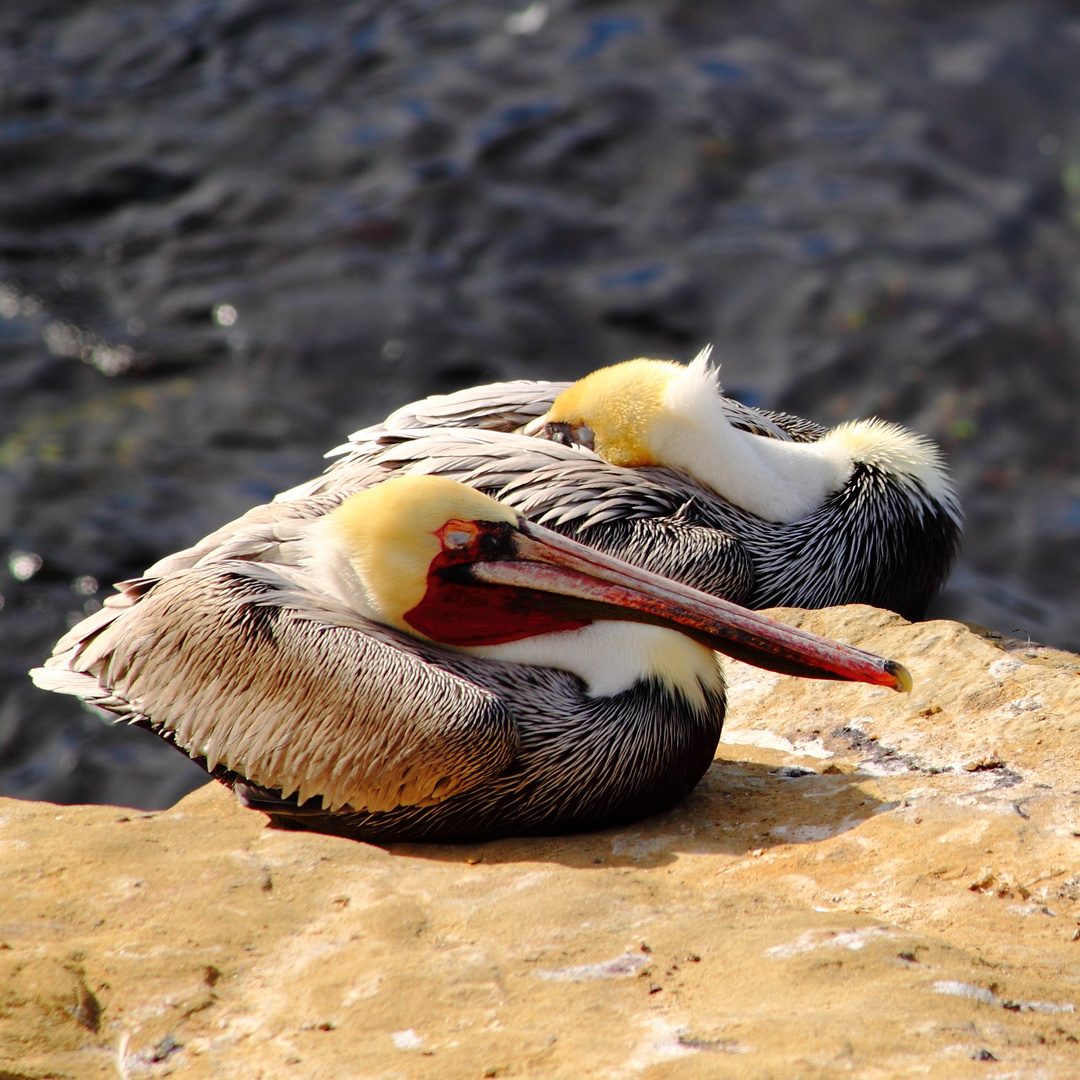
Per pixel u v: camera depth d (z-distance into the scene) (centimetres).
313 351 2203
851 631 1052
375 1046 614
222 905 722
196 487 1966
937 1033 576
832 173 2525
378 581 877
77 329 2241
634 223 2434
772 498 1195
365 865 759
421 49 2816
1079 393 2167
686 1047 583
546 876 738
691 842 825
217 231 2431
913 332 2233
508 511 884
